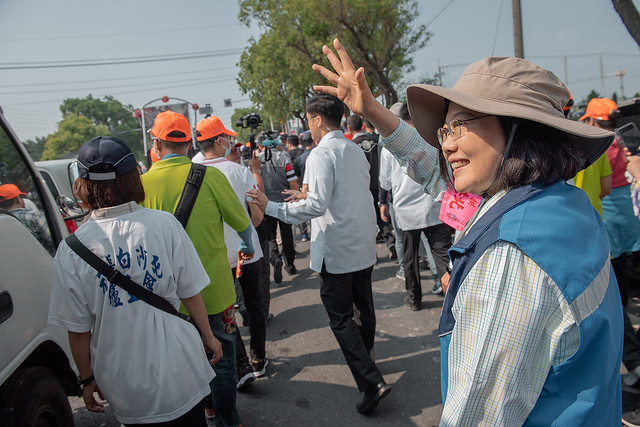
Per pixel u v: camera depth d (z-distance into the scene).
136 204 1.67
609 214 3.02
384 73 17.17
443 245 3.71
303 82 20.19
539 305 0.79
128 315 1.61
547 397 0.82
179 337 1.70
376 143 5.58
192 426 1.77
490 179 0.97
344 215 2.51
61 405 1.89
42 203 2.35
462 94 0.94
